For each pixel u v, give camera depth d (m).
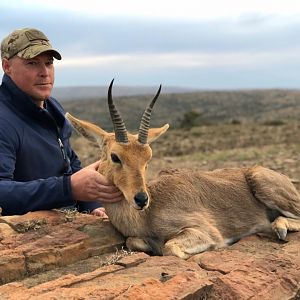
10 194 1.05
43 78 1.18
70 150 1.34
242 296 0.84
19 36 1.17
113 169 1.02
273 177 1.23
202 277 0.86
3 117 1.13
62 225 1.07
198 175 1.21
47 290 0.79
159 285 0.81
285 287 0.90
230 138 5.64
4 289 0.82
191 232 1.06
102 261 0.99
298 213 1.22
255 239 1.16
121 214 1.07
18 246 0.96
